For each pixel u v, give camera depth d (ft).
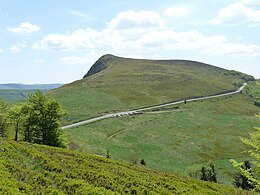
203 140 490.49
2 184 78.59
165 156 415.23
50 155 148.15
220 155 445.37
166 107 642.22
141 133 483.92
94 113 569.23
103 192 100.63
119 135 465.06
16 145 149.18
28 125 276.82
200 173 336.90
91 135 440.45
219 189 176.86
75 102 632.38
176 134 499.51
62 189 99.60
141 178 142.72
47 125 276.21
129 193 114.73
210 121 585.63
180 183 159.53
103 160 178.70
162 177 163.22
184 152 439.63
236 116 643.04
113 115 555.28
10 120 273.95
